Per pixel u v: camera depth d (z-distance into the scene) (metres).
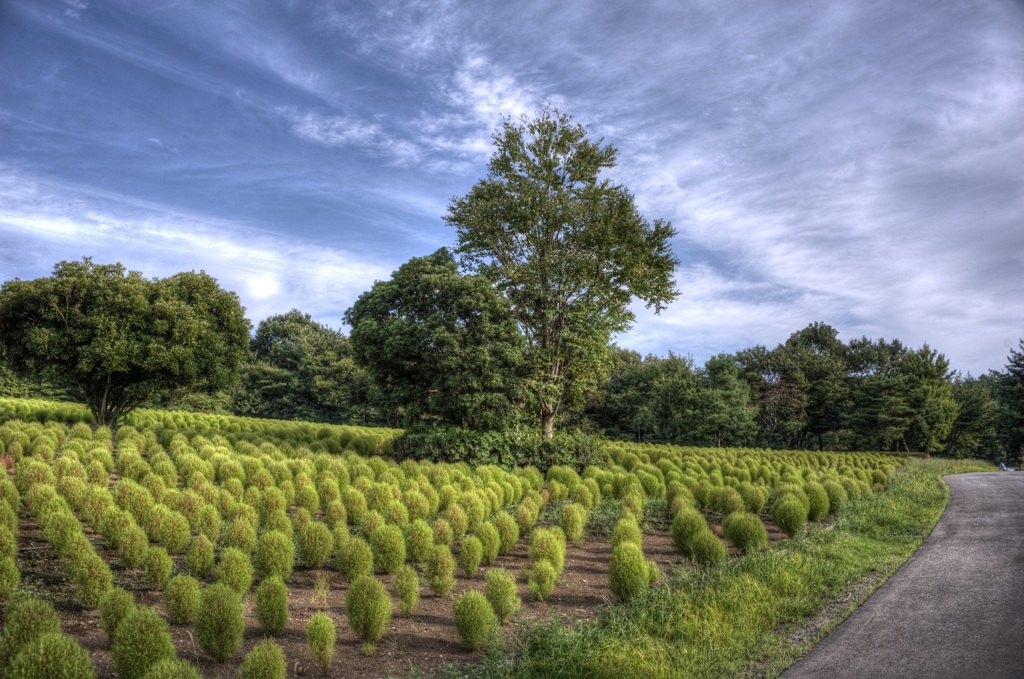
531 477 22.08
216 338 32.97
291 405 73.31
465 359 26.22
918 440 64.81
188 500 13.01
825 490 20.33
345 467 19.06
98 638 8.02
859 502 20.75
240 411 73.00
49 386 59.81
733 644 8.51
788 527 16.12
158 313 31.48
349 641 8.67
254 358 79.69
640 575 10.41
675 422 59.91
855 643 8.77
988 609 10.08
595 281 31.94
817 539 14.95
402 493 17.02
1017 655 8.16
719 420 57.84
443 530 12.98
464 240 33.53
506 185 32.72
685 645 8.25
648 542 15.92
